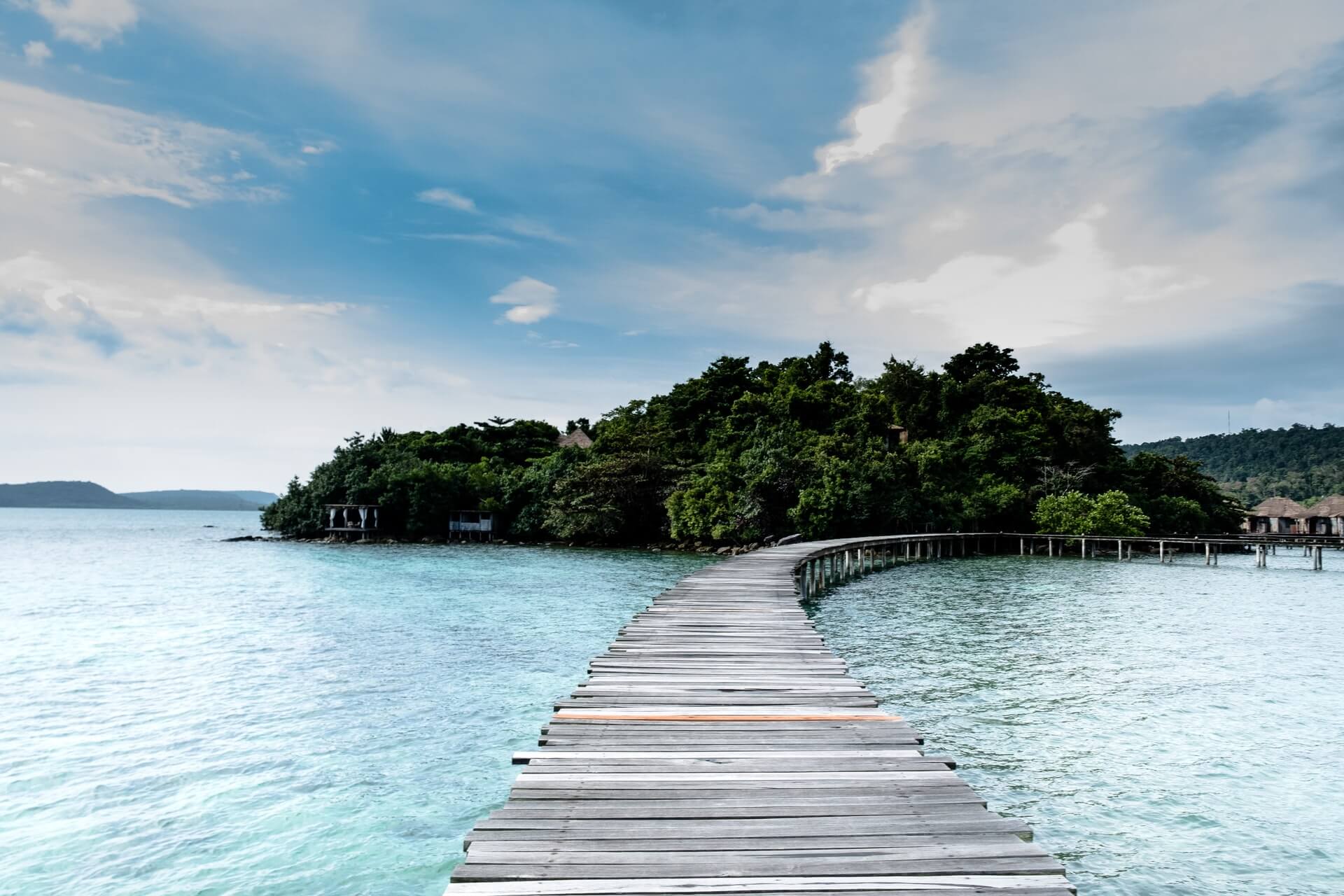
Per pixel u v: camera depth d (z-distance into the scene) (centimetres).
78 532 9425
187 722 1142
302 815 830
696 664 1048
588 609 2328
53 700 1261
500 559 4459
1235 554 5734
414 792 889
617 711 809
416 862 731
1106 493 5275
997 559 4759
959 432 6134
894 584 3150
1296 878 712
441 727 1120
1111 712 1207
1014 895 431
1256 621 2178
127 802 856
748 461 4919
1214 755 1020
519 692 1310
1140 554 5394
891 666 1509
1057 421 6122
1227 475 17788
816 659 1077
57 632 1908
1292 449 17575
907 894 432
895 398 6662
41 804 850
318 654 1617
